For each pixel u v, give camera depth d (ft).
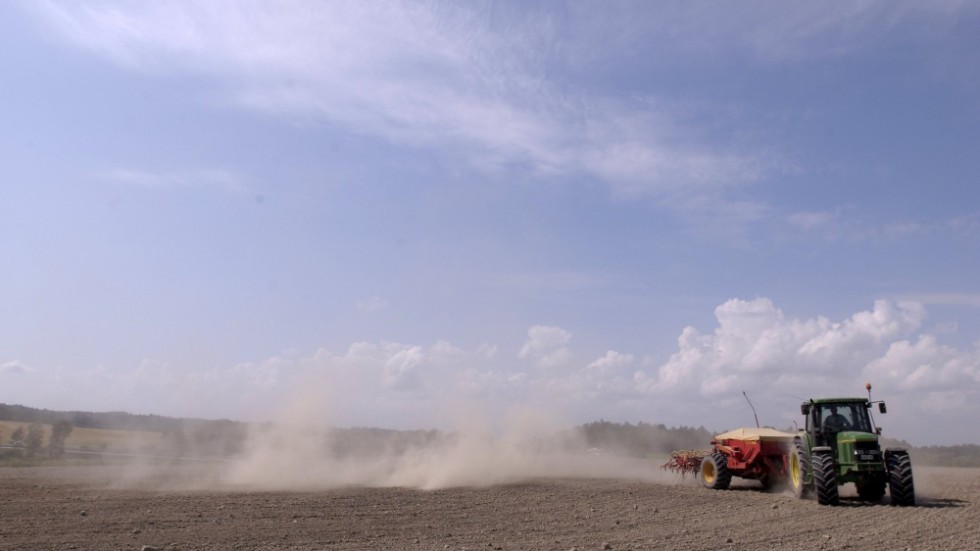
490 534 46.85
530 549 40.45
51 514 54.13
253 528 48.08
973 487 85.15
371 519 53.42
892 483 62.64
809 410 69.92
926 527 48.98
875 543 42.32
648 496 73.00
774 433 81.15
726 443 84.79
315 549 40.34
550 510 60.44
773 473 79.15
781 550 39.96
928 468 154.20
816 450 64.85
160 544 41.34
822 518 54.80
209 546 40.93
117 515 53.83
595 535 46.47
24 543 41.42
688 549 40.40
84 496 67.31
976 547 40.50
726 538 44.80
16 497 65.92
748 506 63.82
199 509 57.77
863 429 67.77
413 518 54.34
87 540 42.63
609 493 75.87
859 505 63.98
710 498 71.20
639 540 44.21
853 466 63.52
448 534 46.70
